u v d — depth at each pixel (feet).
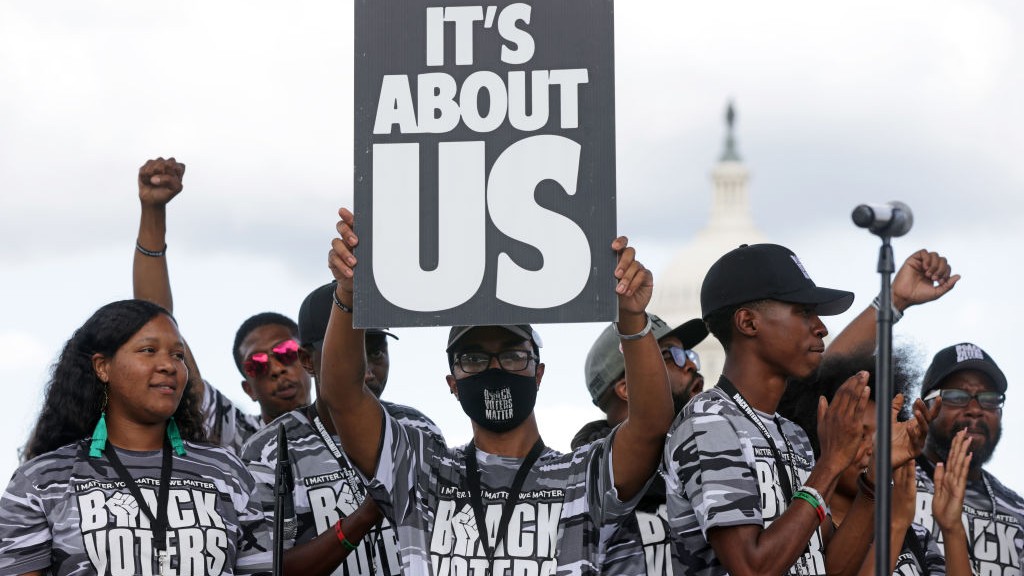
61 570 33.83
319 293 44.09
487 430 37.32
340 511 41.75
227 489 35.86
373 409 36.65
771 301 36.04
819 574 35.94
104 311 36.01
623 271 33.04
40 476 34.47
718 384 36.78
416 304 33.45
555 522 36.17
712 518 33.88
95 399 35.58
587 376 45.16
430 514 36.70
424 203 33.63
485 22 33.88
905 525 37.11
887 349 29.04
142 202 45.37
